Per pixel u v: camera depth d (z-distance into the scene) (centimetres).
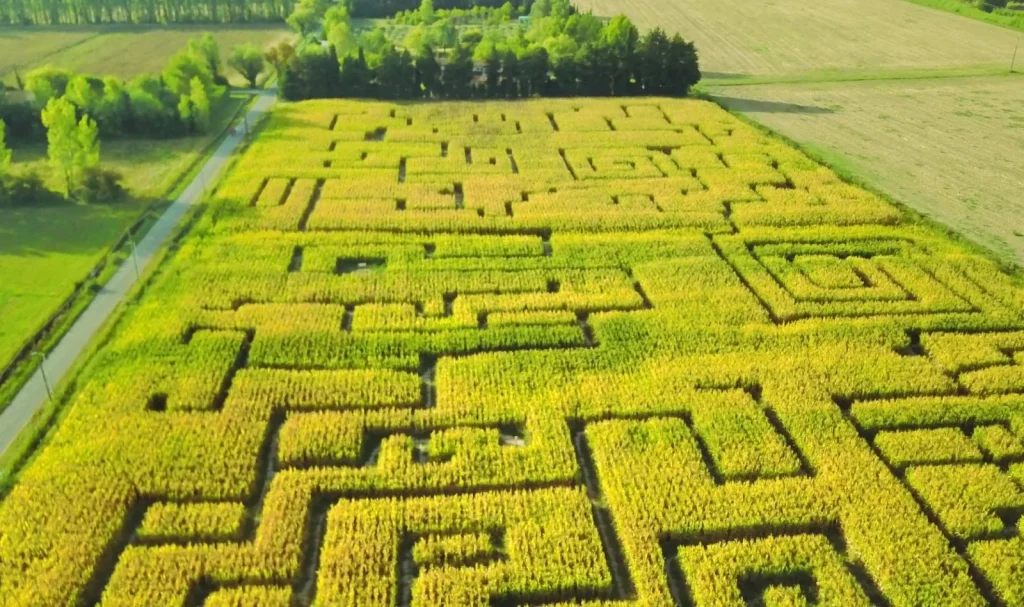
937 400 3566
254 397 3481
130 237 4934
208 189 5712
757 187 5806
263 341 3853
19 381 3578
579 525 2883
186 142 6794
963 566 2756
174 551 2734
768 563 2758
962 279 4556
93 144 5538
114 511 2883
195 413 3372
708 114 7506
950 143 6938
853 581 2705
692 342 3944
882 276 4588
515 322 4094
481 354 3822
